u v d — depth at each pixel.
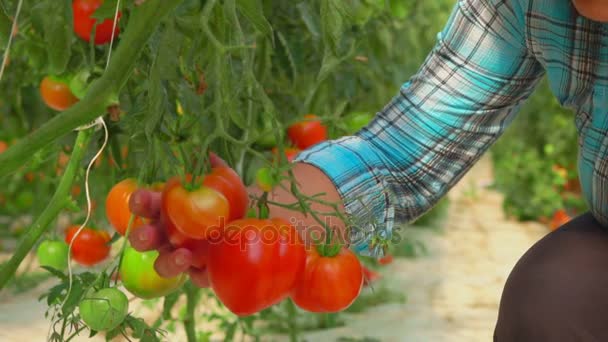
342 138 1.89
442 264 6.19
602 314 1.64
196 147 1.63
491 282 5.70
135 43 1.30
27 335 4.05
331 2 1.57
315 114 2.69
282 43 2.32
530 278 1.72
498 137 1.95
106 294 1.42
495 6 1.80
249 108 1.89
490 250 6.84
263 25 1.41
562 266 1.71
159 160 1.59
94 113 1.31
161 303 4.48
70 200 1.47
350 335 4.36
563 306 1.65
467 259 6.44
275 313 4.12
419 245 6.41
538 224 8.31
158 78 1.42
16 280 4.86
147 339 1.66
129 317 1.60
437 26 6.99
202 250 1.36
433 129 1.89
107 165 2.59
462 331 4.52
